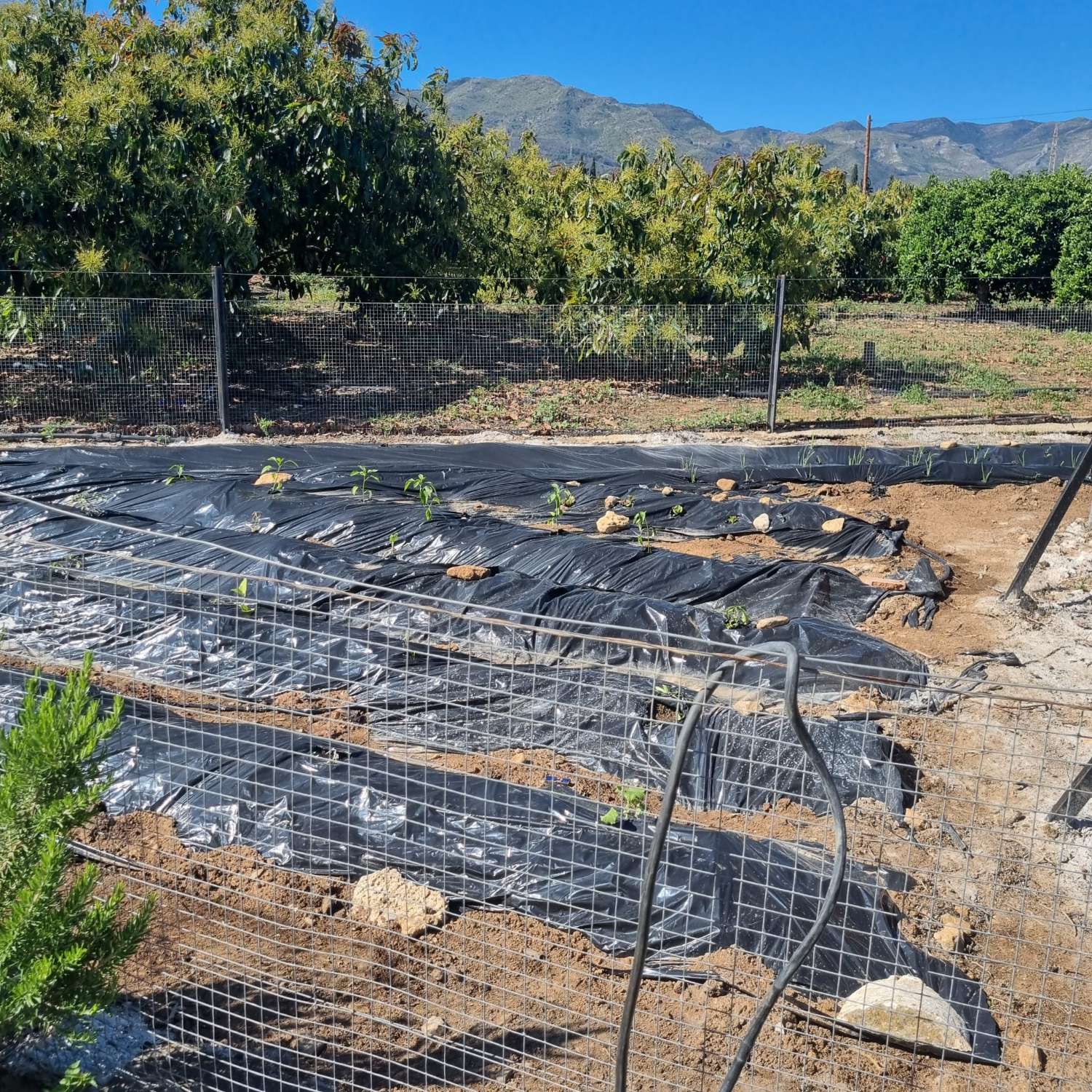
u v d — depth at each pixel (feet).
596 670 19.40
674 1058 11.07
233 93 48.24
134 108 42.98
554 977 12.33
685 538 28.76
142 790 15.46
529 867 13.64
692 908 12.83
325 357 52.37
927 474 34.53
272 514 27.84
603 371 53.67
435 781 15.07
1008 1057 11.25
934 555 27.07
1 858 10.02
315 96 49.57
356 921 13.30
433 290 53.52
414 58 52.90
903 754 17.02
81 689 10.25
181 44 49.26
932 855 14.49
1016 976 12.41
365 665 19.54
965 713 18.54
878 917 12.78
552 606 21.74
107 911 10.17
